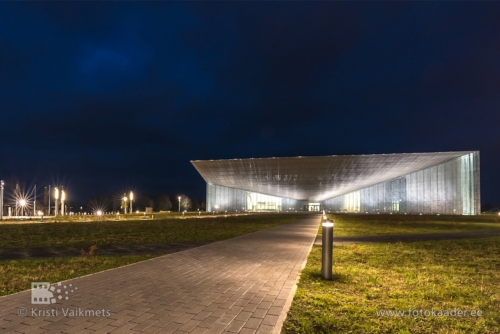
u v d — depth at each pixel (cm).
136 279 667
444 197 5478
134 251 1105
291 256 981
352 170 5834
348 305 506
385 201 6481
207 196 7275
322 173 6022
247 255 998
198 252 1059
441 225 2592
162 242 1361
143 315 453
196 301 519
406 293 581
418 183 5831
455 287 630
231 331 397
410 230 2077
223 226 2339
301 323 426
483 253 1084
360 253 1072
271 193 7331
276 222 2884
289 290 587
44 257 980
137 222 2847
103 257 956
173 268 785
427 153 5231
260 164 5991
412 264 878
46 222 2920
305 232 1831
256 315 455
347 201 7588
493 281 695
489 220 3384
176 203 11056
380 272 760
